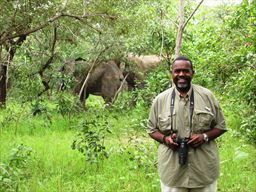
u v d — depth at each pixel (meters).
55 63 14.77
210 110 3.91
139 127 9.49
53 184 6.07
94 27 13.41
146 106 10.61
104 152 7.15
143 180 6.27
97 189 5.95
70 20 12.34
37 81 13.53
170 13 12.13
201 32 9.31
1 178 5.48
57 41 15.09
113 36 13.70
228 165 6.99
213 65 7.24
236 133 8.67
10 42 12.97
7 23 9.89
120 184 6.14
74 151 7.97
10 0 9.50
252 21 6.27
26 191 5.75
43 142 8.84
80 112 12.02
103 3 11.53
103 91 16.36
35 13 10.16
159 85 10.72
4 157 7.26
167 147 3.98
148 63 16.47
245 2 5.99
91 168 6.89
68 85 13.40
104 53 14.48
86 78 14.66
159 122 4.00
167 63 12.53
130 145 8.36
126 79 16.98
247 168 6.85
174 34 12.05
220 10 10.32
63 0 11.52
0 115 12.43
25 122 10.80
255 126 8.00
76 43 14.52
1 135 9.52
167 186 3.99
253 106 8.08
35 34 14.05
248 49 6.29
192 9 11.23
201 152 3.92
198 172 3.91
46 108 11.16
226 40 7.25
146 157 6.89
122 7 11.96
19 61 14.22
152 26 11.80
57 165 7.00
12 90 14.55
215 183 4.02
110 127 8.30
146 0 11.87
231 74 7.26
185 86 3.90
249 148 7.90
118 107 11.91
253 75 6.50
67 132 10.15
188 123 3.91
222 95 9.39
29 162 6.92
